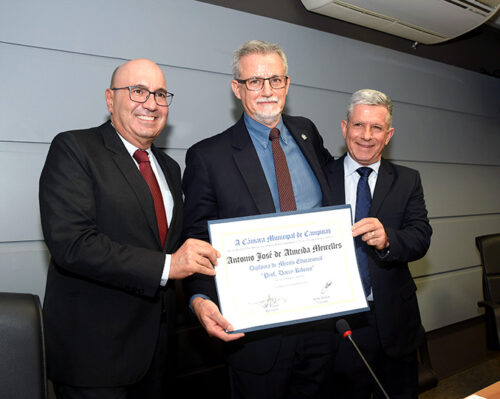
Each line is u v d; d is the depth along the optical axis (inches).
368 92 62.1
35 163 65.7
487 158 138.4
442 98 124.9
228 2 83.4
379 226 52.4
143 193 49.3
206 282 52.8
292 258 48.1
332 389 64.9
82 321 46.3
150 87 50.6
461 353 122.3
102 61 70.2
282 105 55.7
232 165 54.4
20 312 38.0
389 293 61.3
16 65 63.7
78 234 44.0
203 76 80.8
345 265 49.1
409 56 116.4
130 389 52.0
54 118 66.4
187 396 79.6
